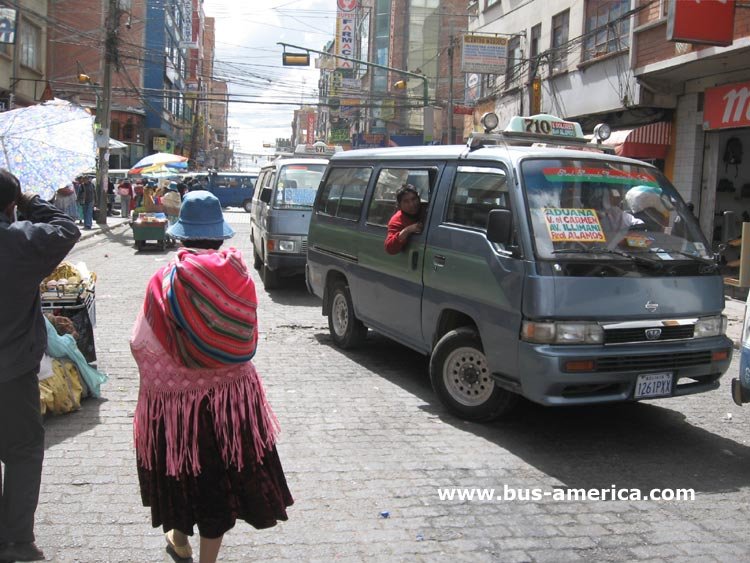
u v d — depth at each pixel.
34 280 3.33
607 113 18.45
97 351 7.67
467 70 23.42
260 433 3.15
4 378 3.31
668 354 5.16
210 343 2.93
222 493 3.05
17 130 4.29
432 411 6.05
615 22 16.84
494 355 5.36
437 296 6.12
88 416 5.62
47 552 3.57
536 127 6.56
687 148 15.73
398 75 52.03
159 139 49.62
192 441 3.00
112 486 4.36
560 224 5.27
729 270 14.20
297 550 3.68
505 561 3.63
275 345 8.39
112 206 33.81
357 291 7.67
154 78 47.03
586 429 5.73
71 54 42.28
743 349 5.02
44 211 3.48
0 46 24.31
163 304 2.94
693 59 13.67
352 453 5.03
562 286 4.98
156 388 3.03
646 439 5.55
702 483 4.72
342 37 63.34
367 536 3.85
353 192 8.08
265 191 12.12
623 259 5.21
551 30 21.36
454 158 6.32
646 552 3.77
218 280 2.93
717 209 15.45
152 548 3.64
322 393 6.48
